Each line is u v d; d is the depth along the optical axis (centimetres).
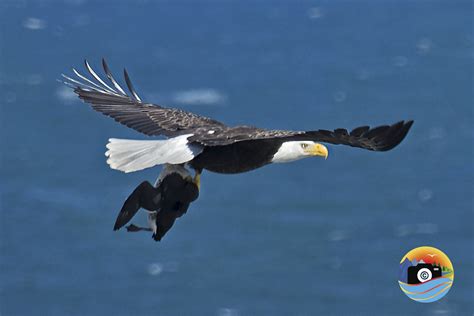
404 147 8575
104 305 5109
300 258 5656
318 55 15600
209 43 16988
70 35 17150
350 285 5262
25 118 9931
